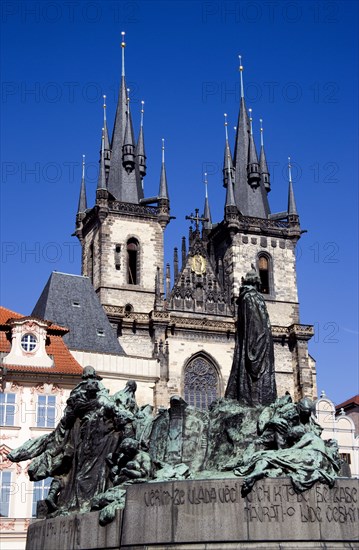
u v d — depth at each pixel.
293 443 19.31
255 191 109.62
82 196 109.50
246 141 113.06
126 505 18.19
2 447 50.84
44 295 80.50
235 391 23.38
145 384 68.19
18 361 53.84
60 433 23.03
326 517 17.39
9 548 48.25
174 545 17.27
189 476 19.61
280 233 105.75
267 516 17.22
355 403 89.06
